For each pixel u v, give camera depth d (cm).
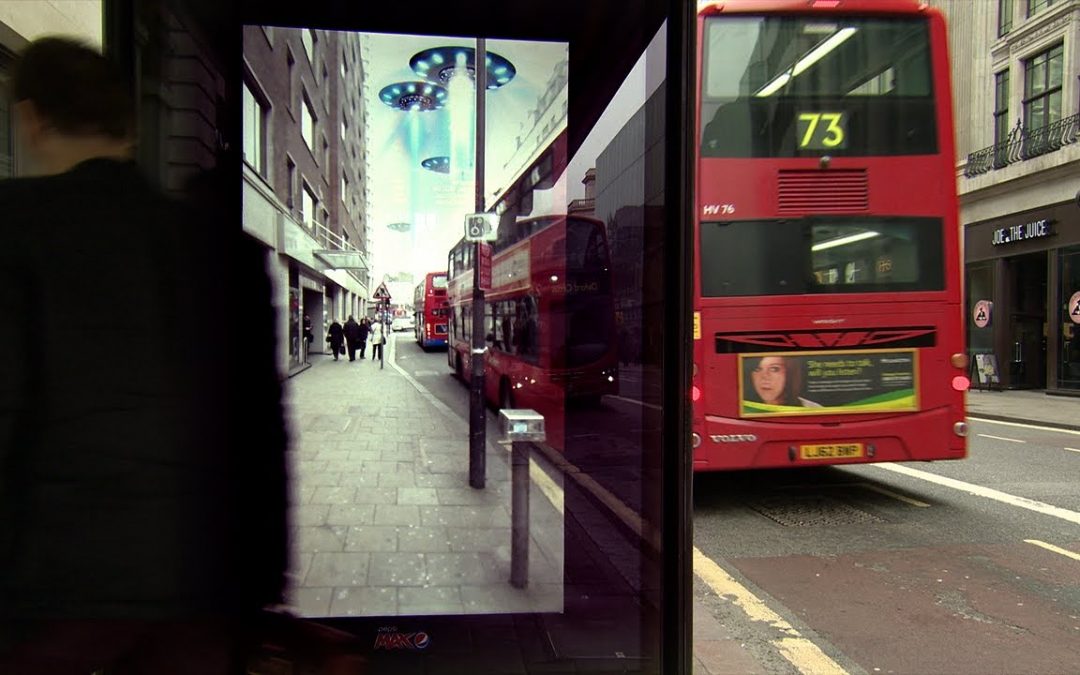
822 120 553
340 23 266
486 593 310
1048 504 588
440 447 700
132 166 129
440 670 240
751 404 541
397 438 752
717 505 589
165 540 120
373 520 430
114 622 117
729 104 547
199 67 241
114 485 116
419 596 308
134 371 117
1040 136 1695
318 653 179
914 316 552
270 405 173
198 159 240
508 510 455
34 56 129
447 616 279
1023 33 1772
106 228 118
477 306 523
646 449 214
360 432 790
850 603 374
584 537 309
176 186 230
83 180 120
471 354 527
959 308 557
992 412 1321
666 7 189
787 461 545
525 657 249
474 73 430
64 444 114
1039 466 764
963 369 557
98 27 543
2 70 437
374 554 366
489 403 910
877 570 428
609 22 245
